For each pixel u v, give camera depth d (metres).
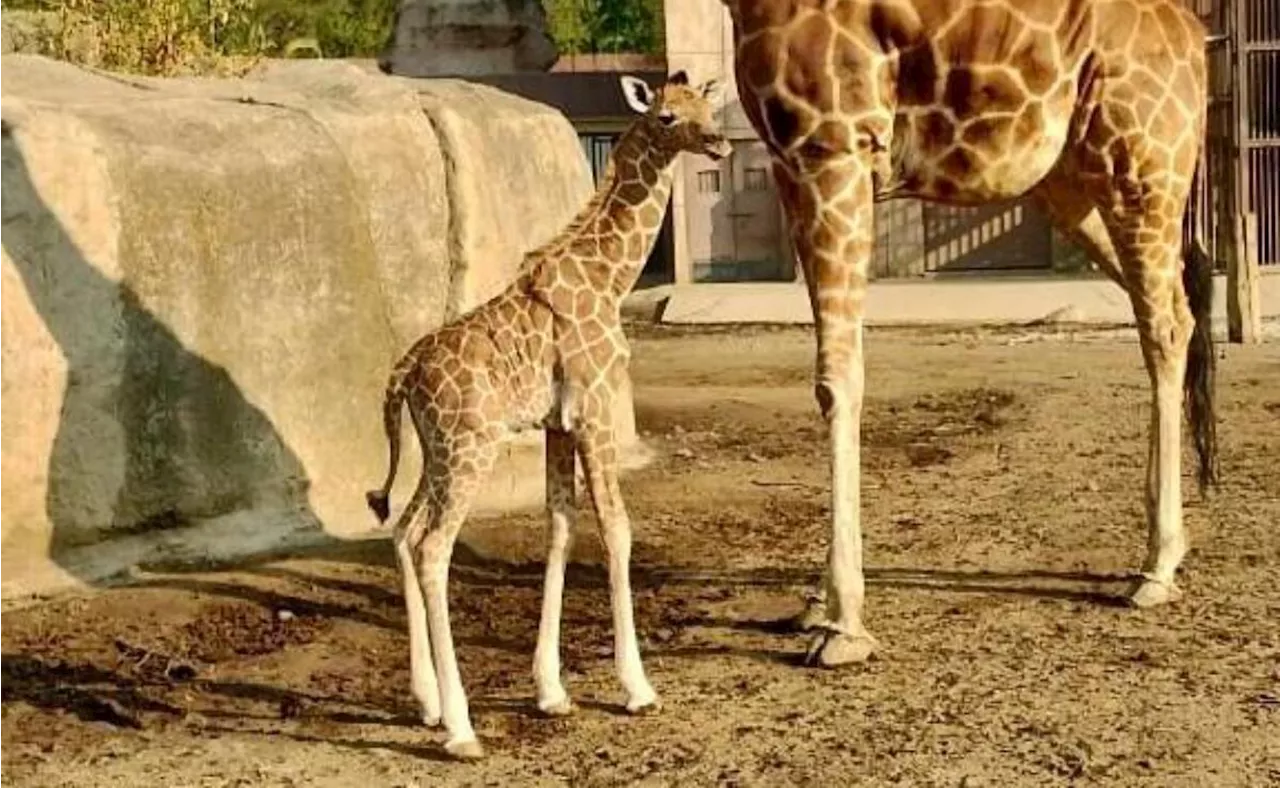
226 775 5.60
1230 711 5.96
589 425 5.86
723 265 20.02
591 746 5.79
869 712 6.07
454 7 19.42
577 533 8.53
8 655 6.67
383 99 9.13
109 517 7.62
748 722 6.00
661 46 33.03
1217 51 15.38
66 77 8.80
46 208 7.49
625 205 5.93
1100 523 8.57
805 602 7.42
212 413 7.99
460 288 9.08
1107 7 6.95
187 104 8.39
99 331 7.61
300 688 6.39
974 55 6.72
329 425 8.45
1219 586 7.44
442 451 5.60
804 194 6.76
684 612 7.33
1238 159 14.98
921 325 17.52
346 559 7.98
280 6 30.78
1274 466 9.69
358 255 8.63
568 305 5.81
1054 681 6.33
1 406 7.27
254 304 8.21
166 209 7.91
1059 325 17.08
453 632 7.06
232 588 7.48
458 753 5.68
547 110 10.38
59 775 5.62
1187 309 7.33
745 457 10.38
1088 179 7.13
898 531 8.58
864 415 11.94
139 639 6.88
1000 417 11.65
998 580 7.66
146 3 12.88
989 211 19.72
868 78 6.66
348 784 5.51
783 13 6.69
